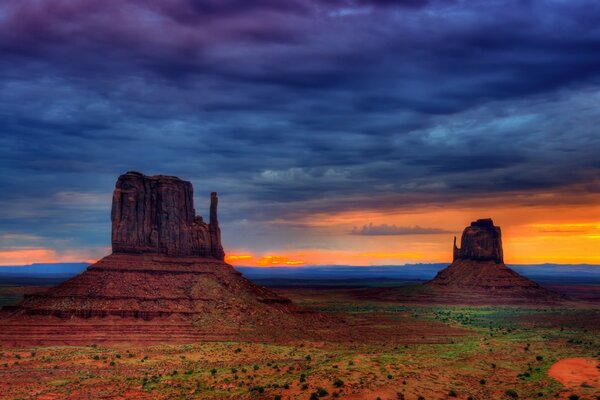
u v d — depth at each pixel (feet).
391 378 366.63
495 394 357.82
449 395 347.77
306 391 347.36
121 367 443.32
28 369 437.58
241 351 495.82
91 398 363.76
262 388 360.69
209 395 360.69
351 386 347.77
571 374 408.67
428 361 438.40
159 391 374.43
